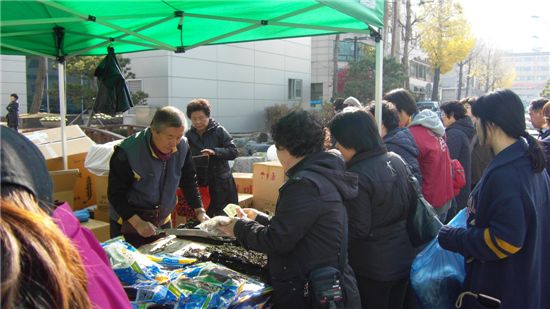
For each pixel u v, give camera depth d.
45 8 3.05
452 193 3.37
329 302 1.62
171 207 2.75
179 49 3.97
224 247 2.29
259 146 12.34
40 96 16.47
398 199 2.15
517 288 1.87
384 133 3.02
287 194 1.73
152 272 1.82
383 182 2.10
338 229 1.73
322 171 1.75
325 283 1.64
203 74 16.88
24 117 14.88
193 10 3.13
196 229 2.36
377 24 2.86
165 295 1.67
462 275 2.16
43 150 4.36
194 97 16.59
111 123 15.52
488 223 1.88
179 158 2.71
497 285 1.90
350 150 2.18
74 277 0.69
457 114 4.50
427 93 45.72
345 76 24.42
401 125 3.39
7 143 0.67
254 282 1.92
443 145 3.29
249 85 19.09
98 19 2.99
